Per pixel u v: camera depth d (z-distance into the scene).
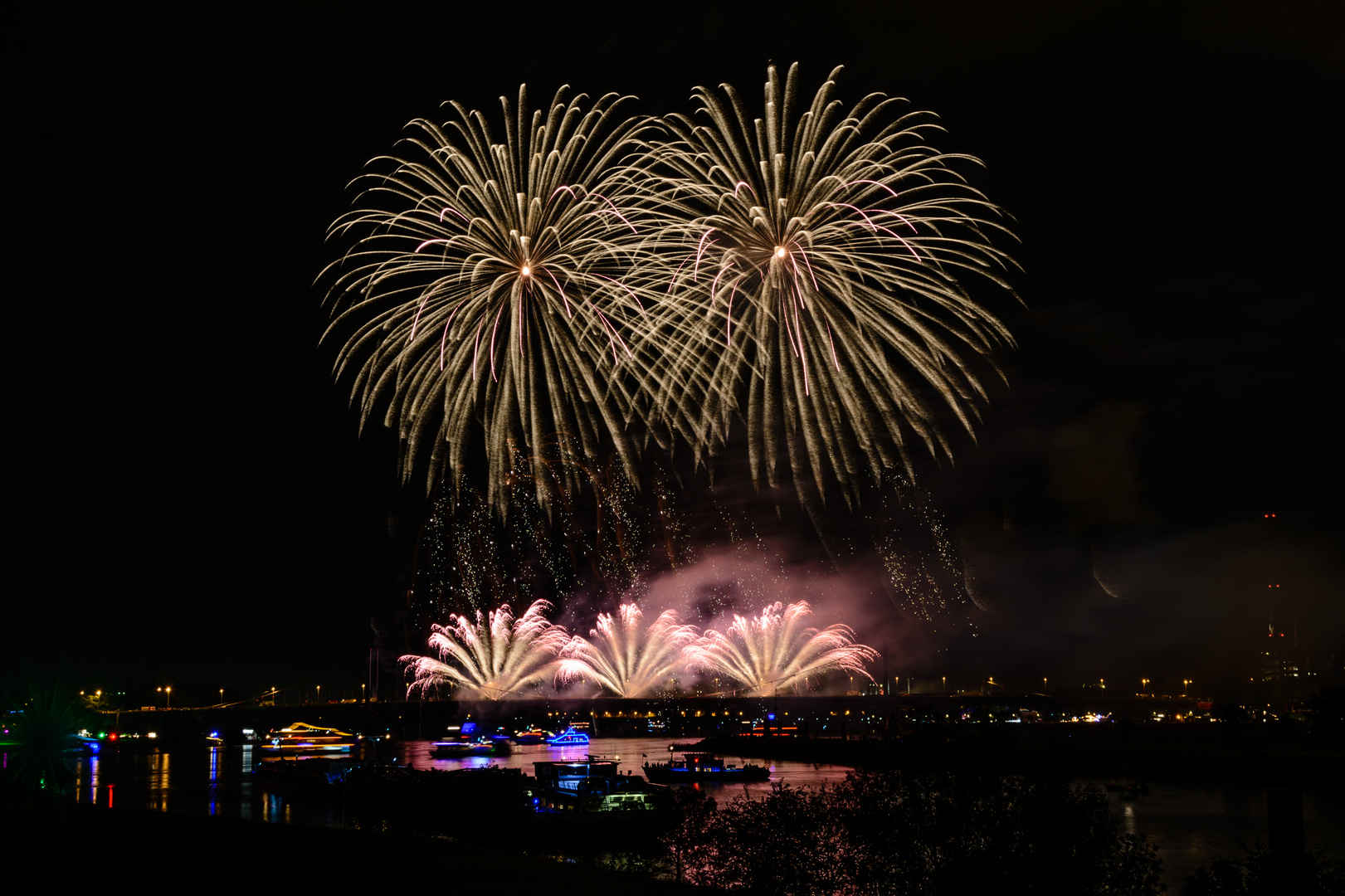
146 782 115.94
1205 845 65.94
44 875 23.97
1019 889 26.20
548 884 23.41
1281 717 198.25
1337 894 22.52
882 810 27.67
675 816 33.09
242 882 23.41
